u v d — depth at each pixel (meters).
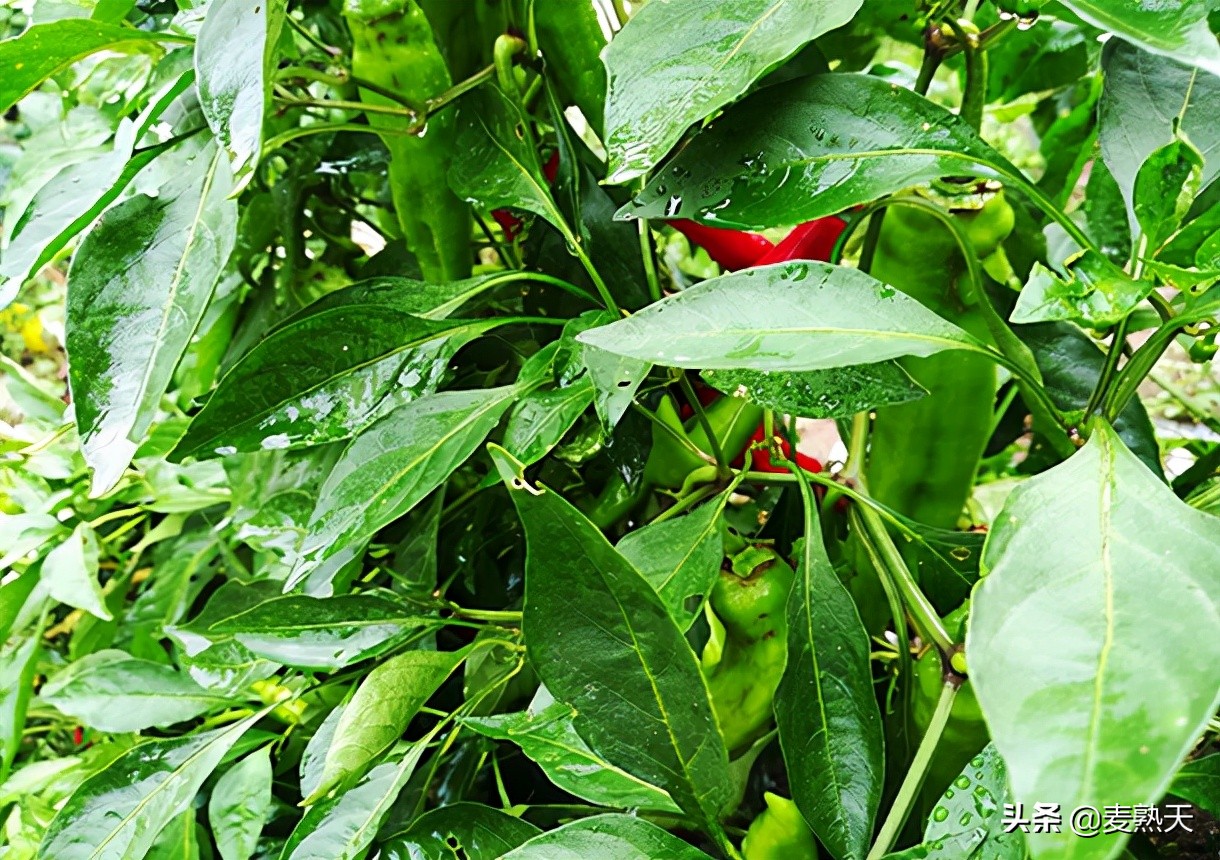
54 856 0.40
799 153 0.36
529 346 0.50
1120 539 0.28
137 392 0.35
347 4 0.41
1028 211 0.54
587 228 0.45
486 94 0.44
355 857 0.38
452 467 0.38
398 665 0.39
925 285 0.46
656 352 0.33
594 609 0.33
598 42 0.45
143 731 0.57
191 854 0.44
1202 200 0.39
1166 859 0.44
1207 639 0.25
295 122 0.57
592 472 0.48
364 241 0.72
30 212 0.38
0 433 0.58
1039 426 0.52
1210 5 0.33
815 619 0.38
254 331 0.59
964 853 0.32
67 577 0.51
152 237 0.37
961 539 0.43
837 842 0.36
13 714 0.53
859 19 0.47
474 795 0.51
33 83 0.37
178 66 0.40
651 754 0.34
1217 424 0.58
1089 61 0.57
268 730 0.50
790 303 0.34
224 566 0.65
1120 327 0.36
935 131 0.35
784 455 0.45
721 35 0.32
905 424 0.48
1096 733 0.24
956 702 0.41
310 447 0.49
